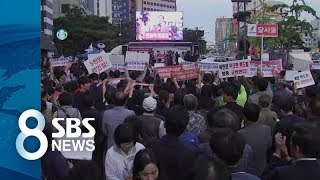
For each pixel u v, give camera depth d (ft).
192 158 16.01
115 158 17.92
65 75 49.96
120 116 24.80
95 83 36.40
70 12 280.31
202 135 18.31
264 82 31.42
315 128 13.84
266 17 132.77
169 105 29.78
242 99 31.35
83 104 25.76
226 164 13.32
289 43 132.36
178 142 16.56
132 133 17.61
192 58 109.40
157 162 14.37
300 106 30.19
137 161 13.84
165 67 49.29
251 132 20.21
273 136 20.36
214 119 17.83
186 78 47.85
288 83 46.24
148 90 38.78
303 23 125.90
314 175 13.35
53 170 16.56
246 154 17.16
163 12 221.25
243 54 70.59
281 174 13.62
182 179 16.01
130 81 38.55
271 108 30.40
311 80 43.16
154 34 221.05
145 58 58.65
